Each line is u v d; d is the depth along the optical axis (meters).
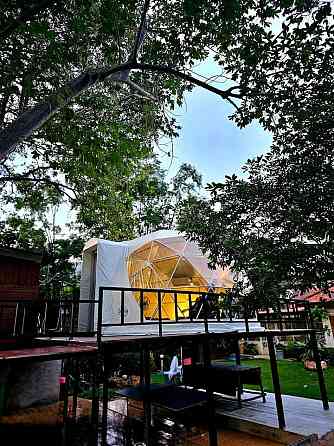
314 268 3.77
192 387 9.66
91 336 8.31
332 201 3.76
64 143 9.41
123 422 8.16
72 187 11.30
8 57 6.86
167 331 7.71
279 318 8.27
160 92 8.55
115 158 9.37
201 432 7.31
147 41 7.38
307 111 4.02
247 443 6.50
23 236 18.12
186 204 5.24
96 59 8.16
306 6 4.18
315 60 4.26
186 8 5.19
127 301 9.02
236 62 5.55
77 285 21.08
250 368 8.88
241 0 4.93
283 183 4.26
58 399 9.91
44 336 7.91
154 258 10.45
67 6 6.59
